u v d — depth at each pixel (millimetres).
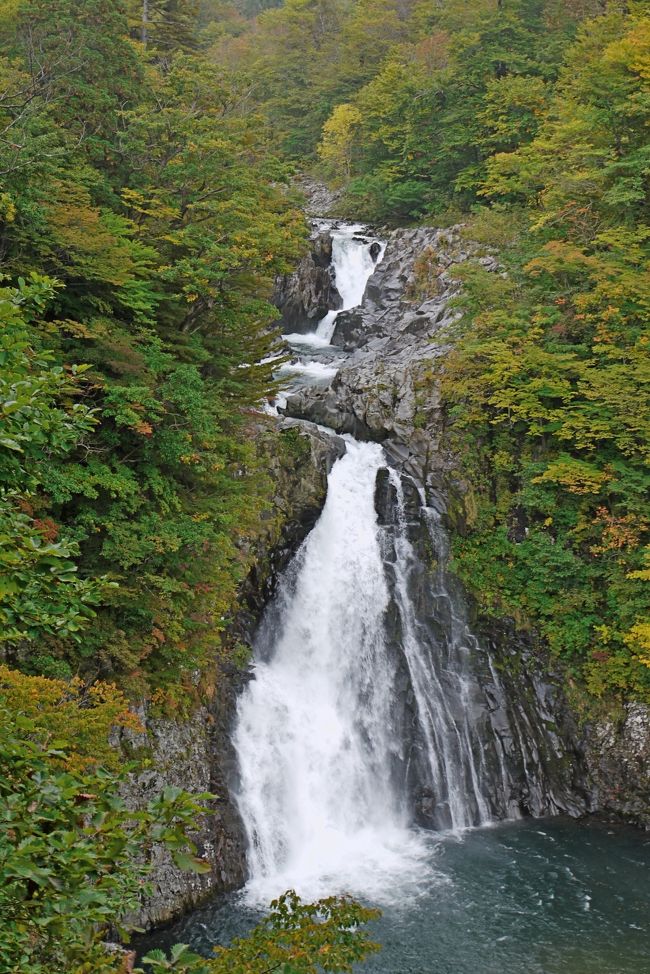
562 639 29109
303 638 27750
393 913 20578
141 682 20484
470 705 28141
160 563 21328
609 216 36469
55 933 6500
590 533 30234
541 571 29719
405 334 42375
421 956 18828
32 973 6297
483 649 29297
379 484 30859
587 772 27359
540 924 20172
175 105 27766
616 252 34562
